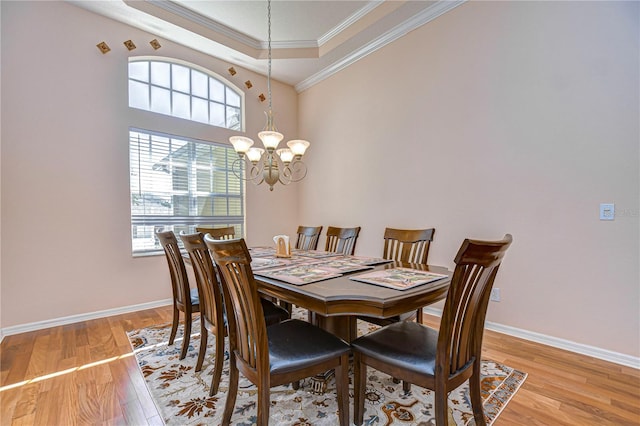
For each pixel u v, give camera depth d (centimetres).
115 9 281
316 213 420
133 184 315
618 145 190
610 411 147
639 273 184
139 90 321
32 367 191
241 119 396
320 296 121
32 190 256
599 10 196
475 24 254
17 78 249
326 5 294
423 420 142
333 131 393
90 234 283
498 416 144
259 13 307
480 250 100
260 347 116
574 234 207
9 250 246
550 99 216
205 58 357
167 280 330
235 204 394
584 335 204
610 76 193
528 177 227
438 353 110
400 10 281
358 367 137
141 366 193
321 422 141
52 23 265
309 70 398
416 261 222
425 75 291
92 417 145
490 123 247
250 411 149
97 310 287
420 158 296
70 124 273
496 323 245
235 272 120
